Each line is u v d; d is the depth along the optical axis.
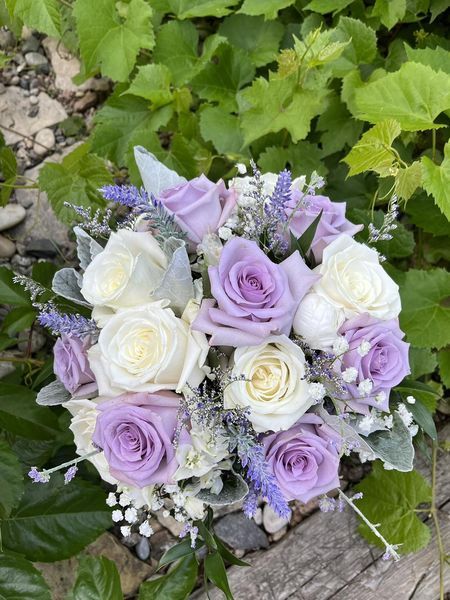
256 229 0.55
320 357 0.54
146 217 0.58
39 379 0.73
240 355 0.52
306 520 0.79
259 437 0.57
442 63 0.75
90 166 0.82
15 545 0.70
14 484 0.65
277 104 0.78
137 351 0.52
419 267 0.86
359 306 0.54
